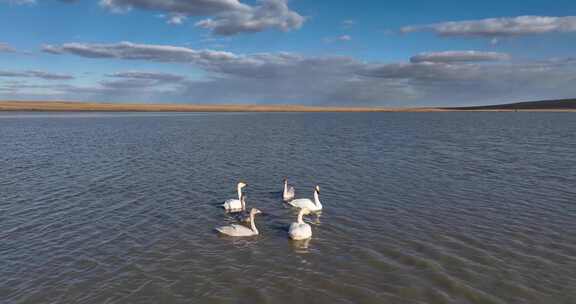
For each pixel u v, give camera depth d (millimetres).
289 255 19484
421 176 36406
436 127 104188
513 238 21078
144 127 101000
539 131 86688
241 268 18141
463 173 37562
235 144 62312
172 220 24578
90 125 107000
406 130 93250
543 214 24844
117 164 43000
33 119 137750
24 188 31906
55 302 15422
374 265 18281
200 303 15328
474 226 22922
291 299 15570
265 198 29969
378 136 76688
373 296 15711
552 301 15219
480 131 88188
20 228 22969
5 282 16875
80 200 28641
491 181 33938
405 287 16312
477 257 18859
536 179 34500
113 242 21062
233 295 15891
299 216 22875
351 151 53750
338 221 24328
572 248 19734
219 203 28375
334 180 35469
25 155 49125
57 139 68250
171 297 15742
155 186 33000
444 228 22703
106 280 17047
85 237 21719
